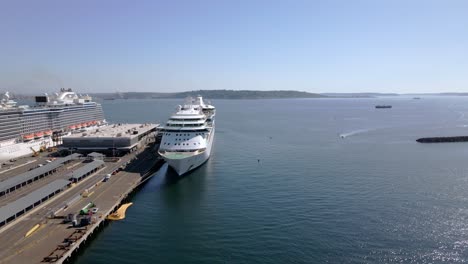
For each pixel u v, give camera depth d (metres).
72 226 65.56
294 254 59.88
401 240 64.25
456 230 68.12
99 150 135.88
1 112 127.12
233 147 162.62
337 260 57.75
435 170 115.12
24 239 59.94
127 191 87.88
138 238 66.81
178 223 73.62
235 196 90.19
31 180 95.81
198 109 158.25
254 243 64.12
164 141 115.38
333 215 75.94
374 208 79.75
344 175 108.69
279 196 89.31
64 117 165.75
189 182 103.44
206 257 59.62
